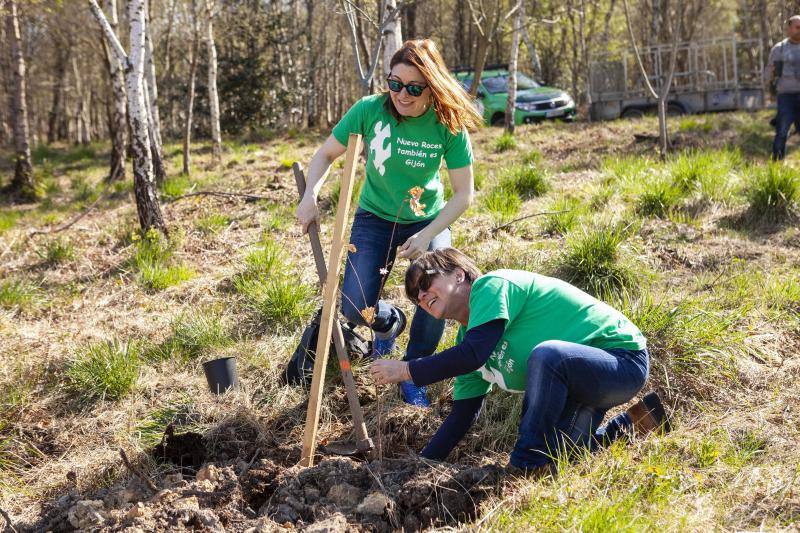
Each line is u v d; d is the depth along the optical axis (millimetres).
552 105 15758
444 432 3209
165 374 4504
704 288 4824
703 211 6379
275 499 2910
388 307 4086
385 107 3496
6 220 10086
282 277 5465
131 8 6984
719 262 5293
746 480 2812
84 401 4273
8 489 3516
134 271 6316
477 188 7914
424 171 3572
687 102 14938
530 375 2854
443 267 3020
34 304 5820
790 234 5770
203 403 3910
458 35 26453
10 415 4145
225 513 2797
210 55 13953
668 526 2514
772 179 6117
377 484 2859
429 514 2740
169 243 6859
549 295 2965
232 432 3598
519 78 17016
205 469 3062
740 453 3027
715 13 29125
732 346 3941
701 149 9164
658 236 5820
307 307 4980
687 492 2781
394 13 7422
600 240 5043
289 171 10992
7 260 7309
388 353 4242
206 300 5480
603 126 13055
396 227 3787
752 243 5641
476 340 2797
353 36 7605
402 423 3643
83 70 31203
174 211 8516
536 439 2889
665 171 7238
